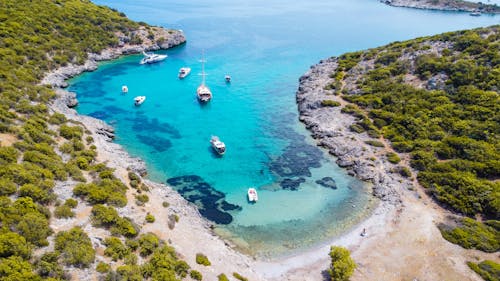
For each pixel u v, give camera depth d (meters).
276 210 61.19
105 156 65.88
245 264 48.19
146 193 56.97
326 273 47.91
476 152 66.44
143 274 37.81
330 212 60.81
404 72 99.69
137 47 139.50
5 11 113.06
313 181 69.31
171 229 49.38
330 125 86.25
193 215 57.91
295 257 51.03
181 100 102.31
